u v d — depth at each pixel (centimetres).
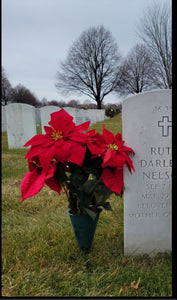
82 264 192
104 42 2433
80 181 186
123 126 191
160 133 193
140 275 177
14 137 739
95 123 1670
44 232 240
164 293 162
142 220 202
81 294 165
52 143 163
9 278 178
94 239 228
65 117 175
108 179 172
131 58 1781
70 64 2558
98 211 200
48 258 201
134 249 205
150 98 189
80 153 161
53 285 174
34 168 177
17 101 3516
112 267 190
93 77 2527
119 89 2109
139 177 196
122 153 176
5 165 506
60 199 325
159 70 1498
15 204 308
